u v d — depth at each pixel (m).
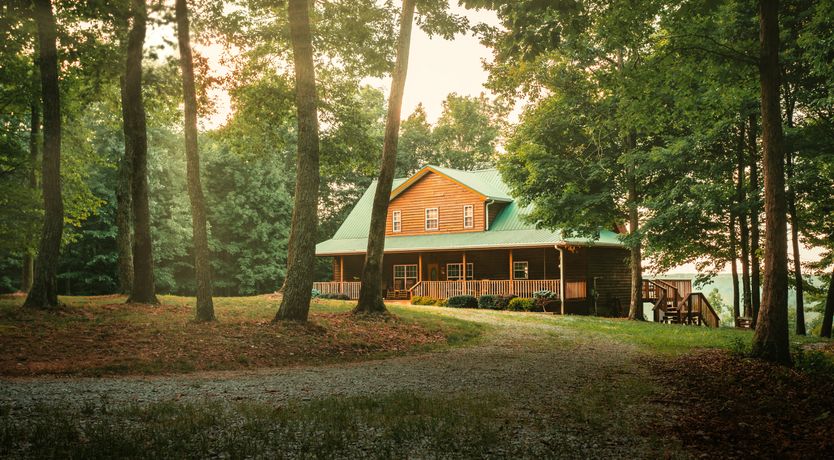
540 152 27.56
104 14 17.11
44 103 16.05
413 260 38.53
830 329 21.09
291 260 16.31
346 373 11.33
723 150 25.39
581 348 16.59
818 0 16.42
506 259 34.91
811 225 25.08
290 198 50.41
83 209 28.27
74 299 19.52
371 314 18.84
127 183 20.58
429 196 37.75
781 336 13.64
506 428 6.77
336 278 40.78
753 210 23.09
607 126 25.61
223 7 18.67
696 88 18.91
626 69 16.89
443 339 17.69
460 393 9.11
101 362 11.25
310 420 6.91
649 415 7.76
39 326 13.65
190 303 20.02
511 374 11.36
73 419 6.73
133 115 18.80
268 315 18.16
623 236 26.17
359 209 43.44
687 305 31.55
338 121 24.75
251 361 12.61
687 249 27.59
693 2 14.70
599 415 7.64
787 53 18.72
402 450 5.80
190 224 45.06
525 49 11.26
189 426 6.43
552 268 33.66
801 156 20.95
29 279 25.73
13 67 21.75
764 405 8.77
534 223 30.22
